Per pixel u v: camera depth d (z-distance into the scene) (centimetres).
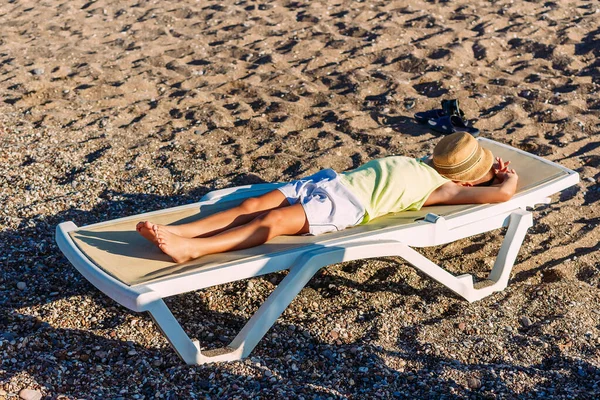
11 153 561
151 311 306
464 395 313
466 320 372
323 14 870
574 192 505
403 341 356
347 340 356
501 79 687
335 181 389
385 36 790
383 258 437
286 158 555
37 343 340
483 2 885
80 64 750
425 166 407
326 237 365
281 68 731
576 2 873
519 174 440
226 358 327
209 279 318
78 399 297
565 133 588
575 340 355
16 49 797
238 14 887
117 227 379
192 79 710
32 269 411
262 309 333
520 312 383
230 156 562
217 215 368
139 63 751
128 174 535
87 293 388
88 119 630
